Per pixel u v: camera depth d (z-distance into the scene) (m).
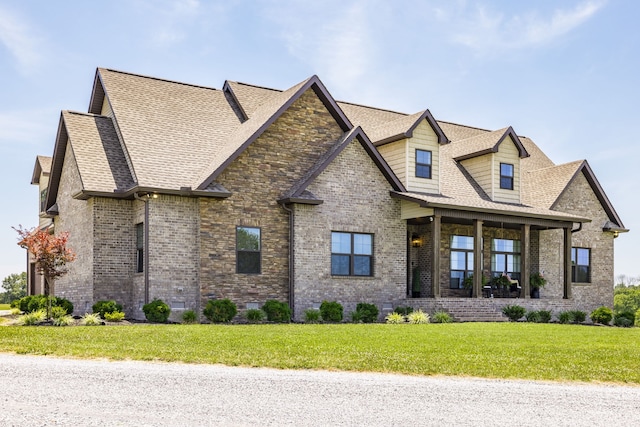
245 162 22.55
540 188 31.11
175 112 24.77
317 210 23.58
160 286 21.08
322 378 10.24
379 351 13.13
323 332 16.53
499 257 29.28
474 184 29.12
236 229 22.22
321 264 23.52
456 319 23.80
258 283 22.45
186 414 7.88
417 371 11.05
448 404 8.81
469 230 28.55
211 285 21.55
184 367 10.88
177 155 22.64
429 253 27.36
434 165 26.73
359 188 24.56
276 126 23.33
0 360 11.18
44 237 19.91
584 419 8.30
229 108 26.52
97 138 23.42
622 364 12.43
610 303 32.22
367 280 24.47
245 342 13.99
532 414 8.47
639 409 8.90
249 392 9.11
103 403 8.27
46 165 31.56
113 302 20.77
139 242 22.03
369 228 24.66
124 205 22.36
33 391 8.82
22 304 22.83
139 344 13.33
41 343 13.09
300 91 23.48
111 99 23.94
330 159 23.30
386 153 27.08
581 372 11.40
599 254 32.06
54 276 20.14
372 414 8.18
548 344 15.27
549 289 29.97
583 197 31.50
